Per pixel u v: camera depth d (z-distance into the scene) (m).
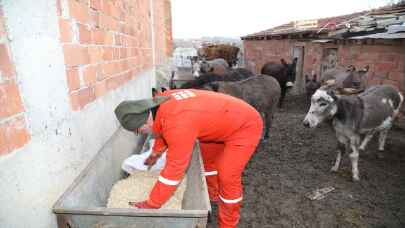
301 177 3.80
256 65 14.54
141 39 4.02
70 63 1.76
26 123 1.28
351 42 6.97
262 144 5.11
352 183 3.61
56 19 1.58
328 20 11.34
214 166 2.70
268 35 12.09
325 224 2.80
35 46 1.37
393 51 5.61
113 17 2.62
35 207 1.35
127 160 2.63
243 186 3.56
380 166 4.09
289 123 6.47
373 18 6.85
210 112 1.84
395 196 3.29
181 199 2.28
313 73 9.12
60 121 1.62
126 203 2.12
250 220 2.86
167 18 9.10
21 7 1.26
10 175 1.16
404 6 7.28
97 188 2.00
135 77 3.61
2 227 1.11
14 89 1.20
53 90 1.54
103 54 2.36
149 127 1.84
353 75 5.98
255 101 4.85
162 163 2.71
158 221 1.43
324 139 5.32
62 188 1.65
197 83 5.11
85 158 2.01
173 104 1.76
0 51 1.12
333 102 3.41
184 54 17.66
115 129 2.73
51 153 1.52
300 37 9.69
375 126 3.90
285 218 2.90
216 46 16.53
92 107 2.13
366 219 2.87
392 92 4.20
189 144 1.67
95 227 1.46
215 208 3.02
